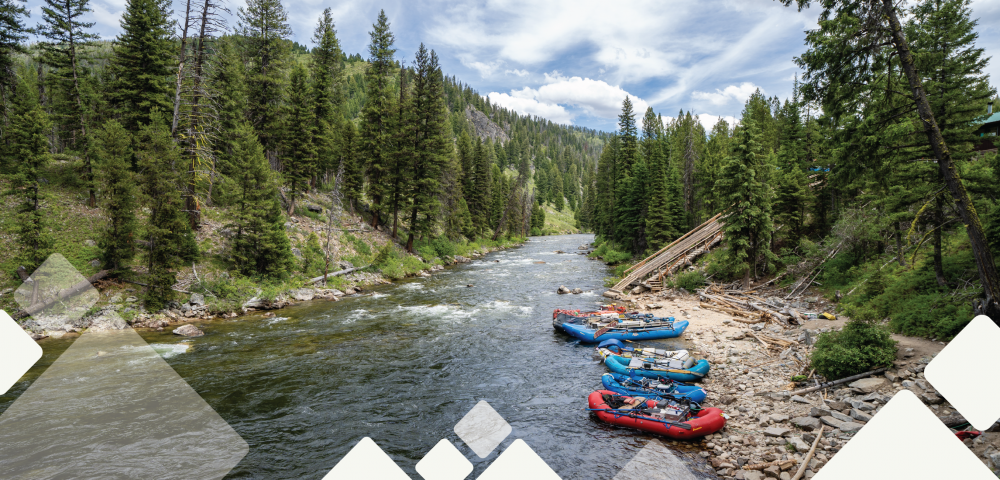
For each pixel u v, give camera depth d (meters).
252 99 37.94
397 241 41.62
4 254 19.98
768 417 10.06
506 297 27.41
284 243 26.08
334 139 44.12
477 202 65.44
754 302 22.73
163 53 29.91
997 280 9.81
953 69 14.34
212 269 24.48
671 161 56.34
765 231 25.17
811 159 36.91
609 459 8.91
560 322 19.33
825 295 21.23
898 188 14.98
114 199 20.11
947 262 15.48
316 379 13.66
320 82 40.66
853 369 11.14
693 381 13.27
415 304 25.11
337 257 32.72
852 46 11.08
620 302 26.22
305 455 9.19
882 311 15.32
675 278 30.50
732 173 25.84
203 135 26.64
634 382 12.27
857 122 11.98
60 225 22.69
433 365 15.05
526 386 13.20
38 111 21.31
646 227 45.28
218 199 31.88
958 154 13.77
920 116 10.59
